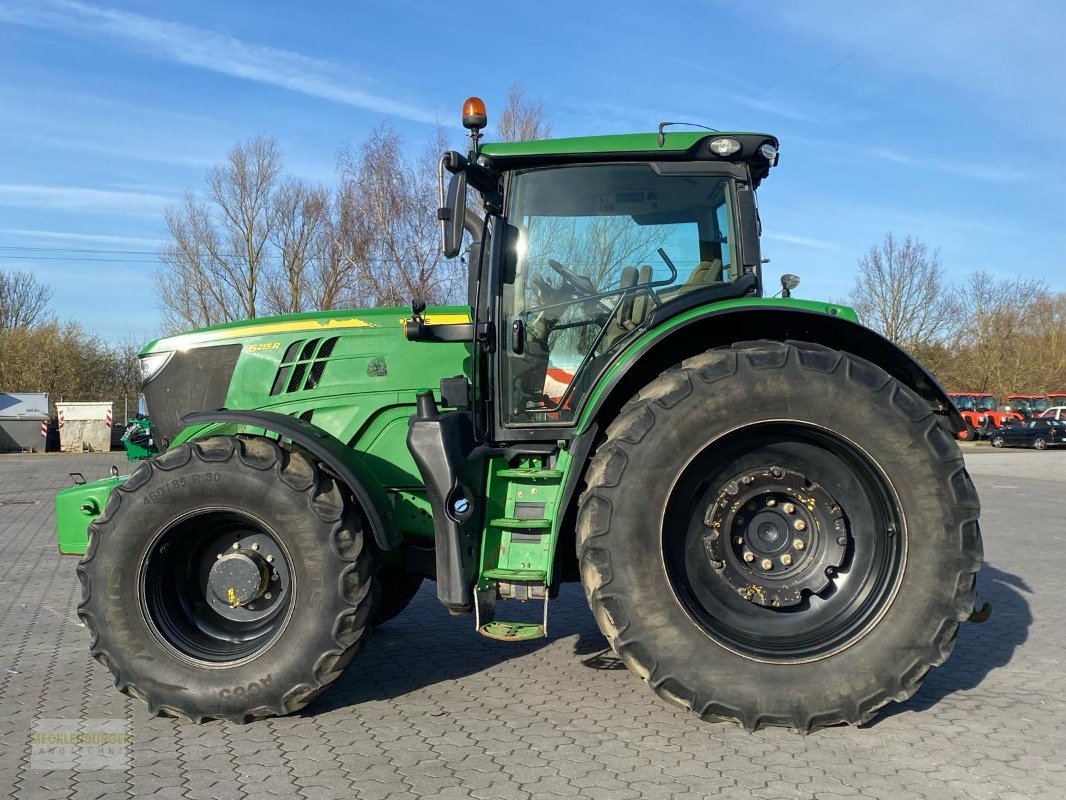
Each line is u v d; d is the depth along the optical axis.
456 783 2.88
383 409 4.13
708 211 3.92
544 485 3.60
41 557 7.91
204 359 4.35
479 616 3.46
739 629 3.38
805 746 3.18
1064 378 43.16
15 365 35.34
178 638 3.50
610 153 3.81
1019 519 10.87
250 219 30.75
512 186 3.89
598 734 3.32
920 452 3.26
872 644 3.24
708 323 3.58
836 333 3.55
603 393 3.51
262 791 2.83
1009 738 3.28
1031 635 4.94
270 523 3.42
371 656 4.49
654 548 3.27
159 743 3.25
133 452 9.82
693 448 3.29
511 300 3.87
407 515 4.12
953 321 38.50
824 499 3.46
